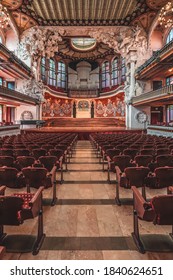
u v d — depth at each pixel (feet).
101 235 10.60
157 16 66.33
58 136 46.32
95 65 121.60
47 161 17.21
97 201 15.03
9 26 73.00
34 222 11.92
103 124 102.01
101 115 116.98
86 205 14.34
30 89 80.84
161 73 71.20
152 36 76.64
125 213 13.10
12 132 63.00
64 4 62.13
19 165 17.63
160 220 8.52
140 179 13.30
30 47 77.51
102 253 9.21
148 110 80.79
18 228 11.27
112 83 110.83
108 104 113.91
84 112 119.14
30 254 9.12
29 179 13.12
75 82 122.42
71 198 15.60
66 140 34.50
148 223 11.80
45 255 9.06
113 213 13.10
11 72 71.51
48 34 80.12
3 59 57.98
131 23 73.05
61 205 14.33
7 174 13.34
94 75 121.90
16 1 59.77
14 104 76.28
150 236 10.49
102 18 70.64
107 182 19.65
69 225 11.59
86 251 9.35
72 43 104.94
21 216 9.12
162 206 8.25
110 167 18.39
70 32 79.51
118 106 106.32
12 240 10.14
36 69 83.97
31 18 69.82
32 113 81.51
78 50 109.29
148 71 67.92
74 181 20.01
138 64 78.43
